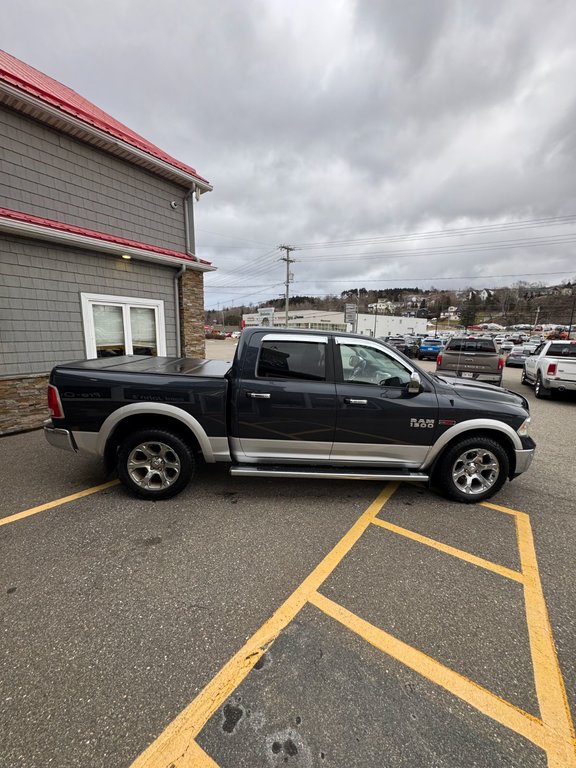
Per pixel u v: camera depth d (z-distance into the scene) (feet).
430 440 11.64
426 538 10.02
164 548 9.27
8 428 18.85
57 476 13.52
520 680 5.98
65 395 11.21
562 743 5.03
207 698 5.54
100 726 5.11
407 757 4.79
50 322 20.70
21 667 5.95
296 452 11.78
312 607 7.45
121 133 23.85
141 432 11.26
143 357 15.78
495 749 4.93
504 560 9.14
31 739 4.92
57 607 7.25
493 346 37.06
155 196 27.76
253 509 11.34
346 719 5.26
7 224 17.66
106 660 6.13
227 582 8.11
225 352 91.56
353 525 10.58
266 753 4.80
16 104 19.67
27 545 9.26
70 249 21.26
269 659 6.24
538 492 13.10
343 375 11.64
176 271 27.61
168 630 6.79
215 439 11.48
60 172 22.22
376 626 7.01
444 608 7.52
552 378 30.89
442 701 5.59
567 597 7.92
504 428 11.55
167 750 4.82
